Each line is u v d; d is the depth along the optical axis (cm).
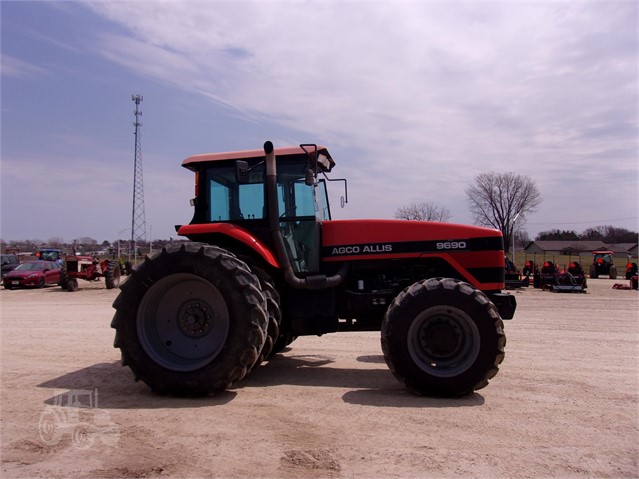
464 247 561
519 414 426
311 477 306
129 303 491
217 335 496
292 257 572
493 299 550
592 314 1183
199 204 595
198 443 357
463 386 468
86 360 645
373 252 570
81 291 2072
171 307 505
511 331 910
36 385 516
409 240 568
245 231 559
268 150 529
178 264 486
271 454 338
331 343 790
